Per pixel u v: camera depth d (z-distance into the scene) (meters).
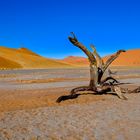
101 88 15.42
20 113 10.85
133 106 12.00
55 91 18.53
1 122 9.31
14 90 19.70
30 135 7.65
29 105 12.83
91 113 10.57
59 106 12.44
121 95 14.52
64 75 39.34
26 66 112.94
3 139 7.29
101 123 8.85
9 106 12.59
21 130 8.20
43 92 18.03
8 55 125.44
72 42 14.89
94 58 15.61
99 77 15.55
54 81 27.72
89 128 8.25
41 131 8.05
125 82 25.42
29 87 21.86
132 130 7.90
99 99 14.41
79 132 7.84
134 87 20.61
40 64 122.50
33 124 8.95
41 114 10.59
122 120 9.21
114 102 13.32
